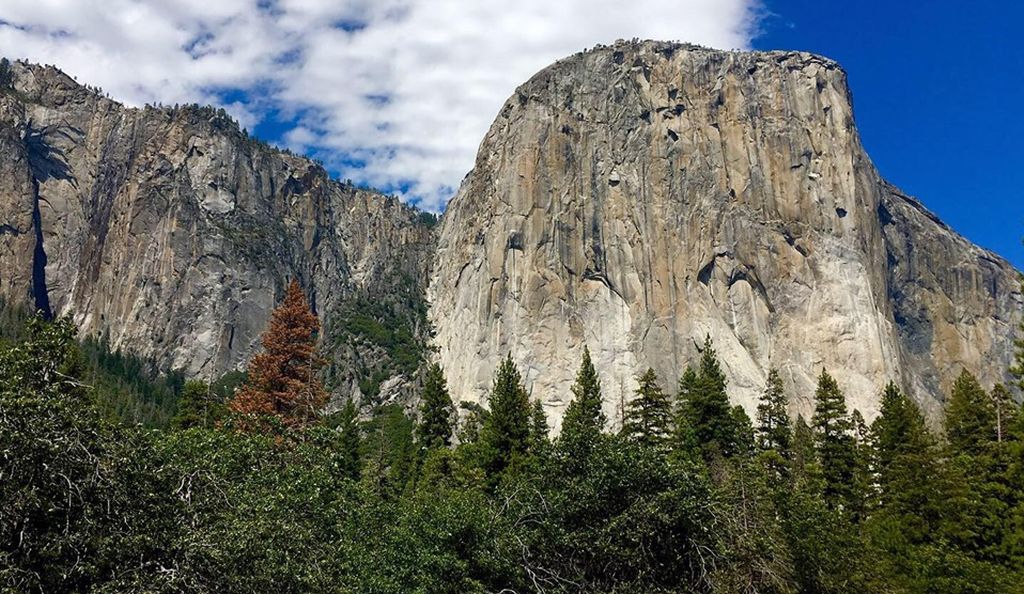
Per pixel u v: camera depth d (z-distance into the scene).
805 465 59.75
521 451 60.25
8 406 18.58
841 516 41.62
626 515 28.42
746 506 35.62
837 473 59.00
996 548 44.44
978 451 54.22
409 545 28.20
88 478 19.55
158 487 21.39
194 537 20.88
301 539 24.66
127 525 20.05
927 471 49.00
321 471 28.22
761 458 57.88
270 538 23.48
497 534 28.94
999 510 46.09
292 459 29.28
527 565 28.73
